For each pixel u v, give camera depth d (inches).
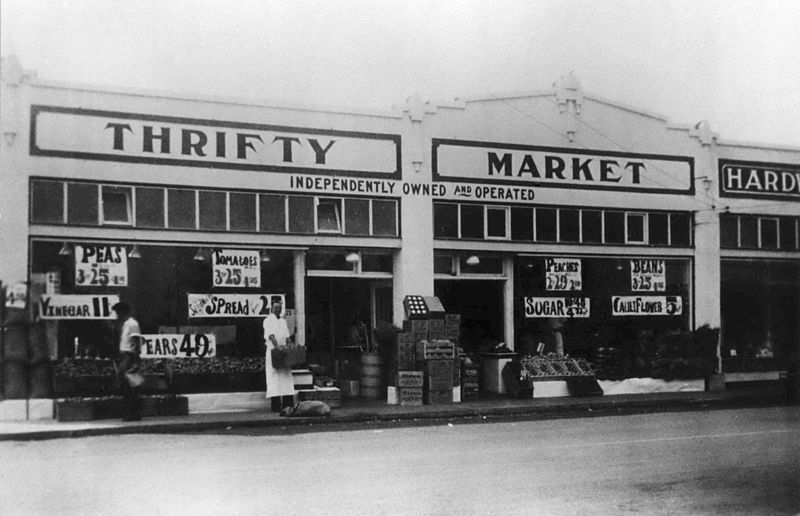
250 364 621.9
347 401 668.1
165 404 578.6
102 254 587.8
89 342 581.3
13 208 562.9
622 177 778.8
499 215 729.0
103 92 591.8
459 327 692.7
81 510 303.7
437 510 307.0
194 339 612.7
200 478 361.4
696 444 465.7
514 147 732.7
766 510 315.3
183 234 610.5
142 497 323.9
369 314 717.9
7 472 375.2
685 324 804.0
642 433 512.7
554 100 752.3
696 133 815.1
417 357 659.4
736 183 833.5
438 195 699.4
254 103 639.1
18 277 562.3
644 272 787.4
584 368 748.6
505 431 524.7
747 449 449.4
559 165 751.1
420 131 695.7
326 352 701.3
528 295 741.3
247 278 632.4
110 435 506.9
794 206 861.8
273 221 642.8
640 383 762.8
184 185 613.6
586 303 761.0
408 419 595.5
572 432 518.6
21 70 568.7
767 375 837.8
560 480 364.2
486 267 731.4
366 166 674.8
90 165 585.3
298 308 650.8
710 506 320.5
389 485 348.8
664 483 360.8
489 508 311.7
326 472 376.2
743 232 839.1
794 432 517.0
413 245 687.1
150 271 604.1
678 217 805.2
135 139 599.8
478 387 714.8
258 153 638.5
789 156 860.6
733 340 834.8
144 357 597.6
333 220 669.3
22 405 554.9
